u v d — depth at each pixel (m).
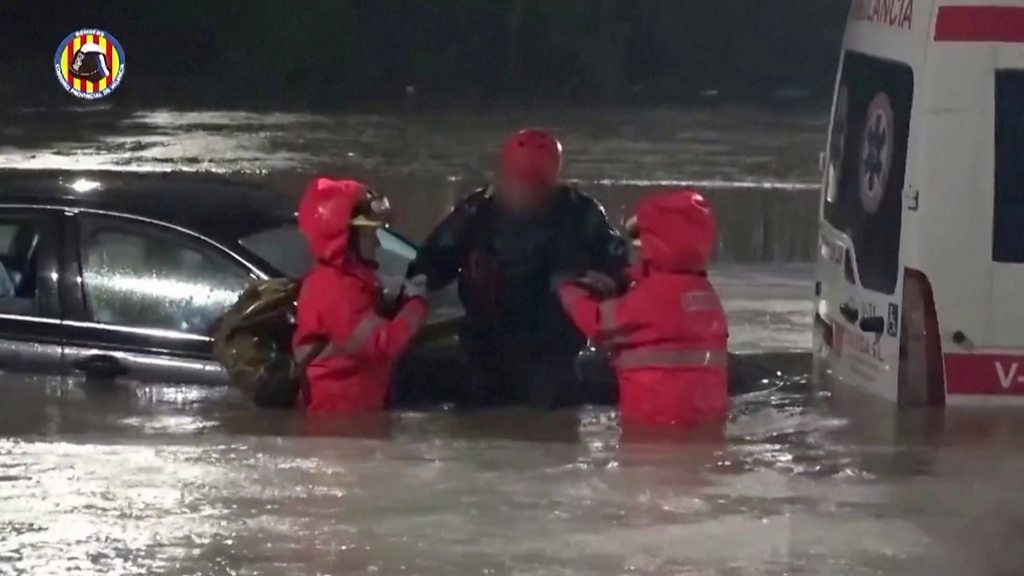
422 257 10.66
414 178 24.14
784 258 22.30
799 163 31.02
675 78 52.56
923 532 7.99
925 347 8.99
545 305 10.64
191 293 10.77
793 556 7.62
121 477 8.96
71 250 10.93
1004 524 8.10
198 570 7.45
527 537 7.91
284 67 52.59
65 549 7.74
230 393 10.42
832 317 10.55
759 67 53.53
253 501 8.52
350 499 8.55
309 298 10.11
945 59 8.76
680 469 9.15
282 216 11.39
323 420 10.20
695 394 9.97
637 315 9.95
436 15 54.31
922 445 9.16
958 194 8.82
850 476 8.94
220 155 32.25
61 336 10.77
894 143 9.23
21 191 11.30
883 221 9.40
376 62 53.09
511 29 53.53
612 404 10.71
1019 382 9.00
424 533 7.98
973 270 8.89
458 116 43.41
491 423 10.24
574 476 8.97
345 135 37.38
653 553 7.67
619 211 23.36
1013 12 8.71
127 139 35.78
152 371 10.59
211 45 53.00
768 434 9.84
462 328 10.78
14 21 52.50
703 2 54.00
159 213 10.97
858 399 9.85
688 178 27.78
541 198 10.52
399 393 10.66
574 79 51.69
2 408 10.45
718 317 10.09
